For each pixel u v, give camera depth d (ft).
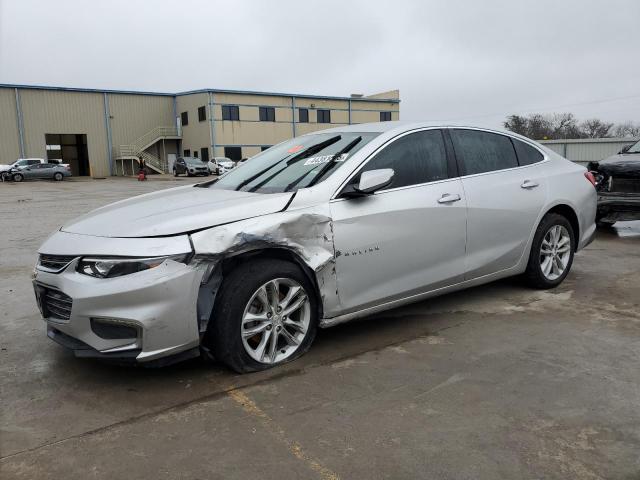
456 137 14.53
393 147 13.14
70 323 10.15
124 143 151.43
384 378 10.94
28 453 8.47
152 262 9.86
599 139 92.89
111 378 11.14
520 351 12.23
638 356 11.85
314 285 11.68
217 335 10.66
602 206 26.55
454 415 9.46
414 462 8.12
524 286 17.12
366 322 14.28
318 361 11.78
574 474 7.80
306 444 8.63
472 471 7.89
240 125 150.10
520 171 15.76
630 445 8.50
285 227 10.91
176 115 158.61
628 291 16.79
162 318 9.89
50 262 10.78
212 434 8.96
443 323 14.14
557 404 9.80
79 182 115.44
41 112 138.72
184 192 13.89
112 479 7.82
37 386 10.84
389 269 12.56
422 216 12.97
